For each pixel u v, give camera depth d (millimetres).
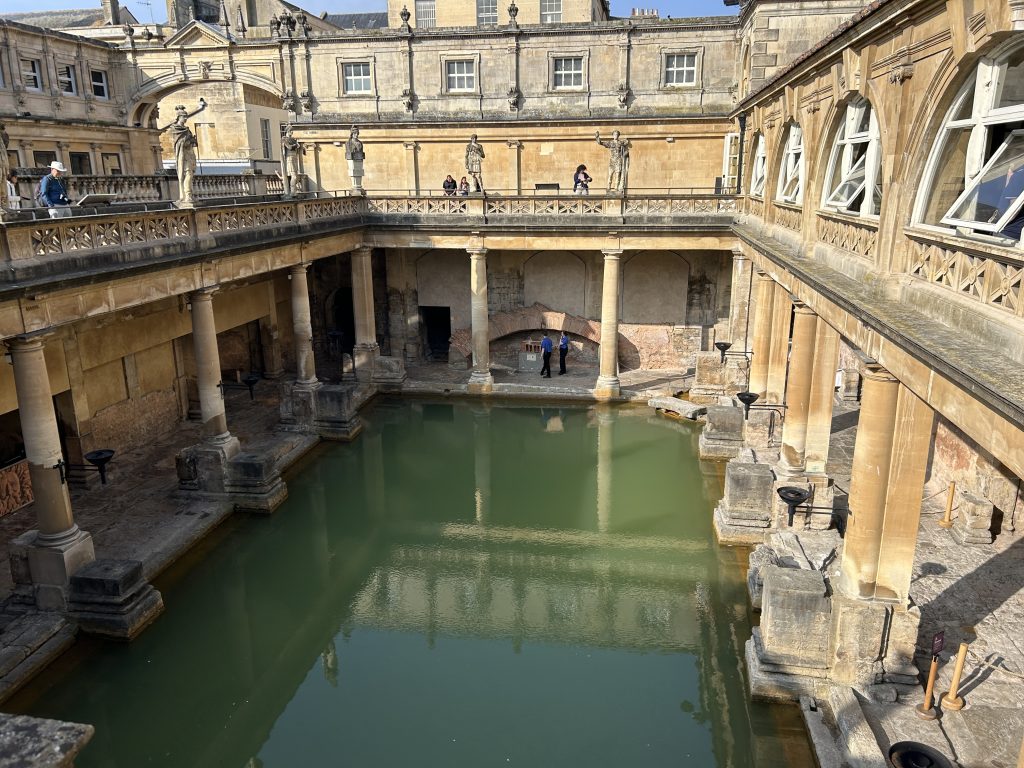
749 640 12719
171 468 20391
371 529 19312
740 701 12117
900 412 10078
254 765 11445
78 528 14133
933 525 15703
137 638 13766
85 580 13508
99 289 14047
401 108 30656
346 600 16094
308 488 20500
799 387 15898
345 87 31016
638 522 19125
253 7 38062
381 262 31375
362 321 27828
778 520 15953
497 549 18156
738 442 21844
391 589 16562
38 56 31656
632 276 29828
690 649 14156
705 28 28000
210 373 18219
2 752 4141
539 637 14602
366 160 31328
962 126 7785
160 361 22984
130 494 18734
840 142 12703
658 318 30141
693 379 28391
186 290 16844
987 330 6777
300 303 22938
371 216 26625
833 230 12680
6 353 15539
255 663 14078
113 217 14453
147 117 37031
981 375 5871
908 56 8797
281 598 16250
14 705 12211
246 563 17344
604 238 25891
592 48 28984
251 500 18453
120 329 20594
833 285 10391
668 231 25391
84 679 12992
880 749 9734
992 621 12398
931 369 7703
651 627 14914
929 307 8172
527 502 20656
